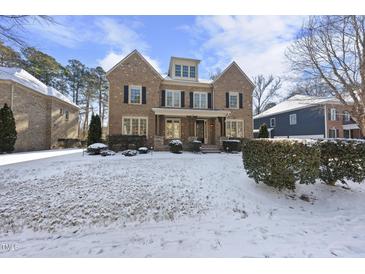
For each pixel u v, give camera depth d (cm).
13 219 417
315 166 491
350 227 380
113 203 483
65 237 357
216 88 1816
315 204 496
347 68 927
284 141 509
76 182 609
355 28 870
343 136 2162
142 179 648
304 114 2352
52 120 1894
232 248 310
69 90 3222
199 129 1859
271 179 523
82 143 2253
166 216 437
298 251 299
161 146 1520
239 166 870
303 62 1045
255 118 3120
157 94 1670
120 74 1608
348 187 578
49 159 975
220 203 503
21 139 1523
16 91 1482
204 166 857
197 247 315
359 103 918
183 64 1828
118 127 1574
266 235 350
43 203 478
